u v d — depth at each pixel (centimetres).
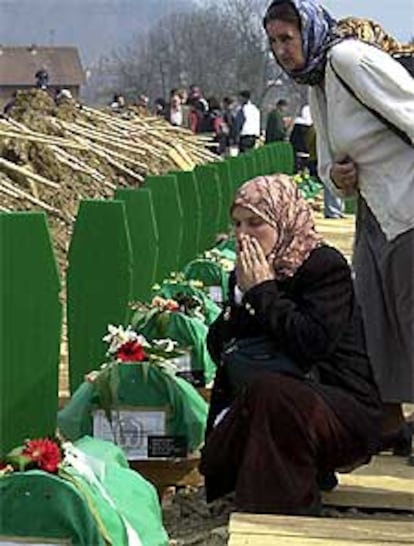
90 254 692
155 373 605
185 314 747
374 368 632
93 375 617
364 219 640
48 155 1662
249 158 2023
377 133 612
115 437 605
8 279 570
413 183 610
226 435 563
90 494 454
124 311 693
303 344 560
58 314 579
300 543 525
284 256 569
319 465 566
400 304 621
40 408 581
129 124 2306
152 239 820
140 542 462
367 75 604
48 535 448
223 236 1404
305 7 614
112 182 1867
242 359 573
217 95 5219
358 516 619
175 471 613
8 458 460
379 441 577
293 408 552
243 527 535
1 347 569
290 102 4288
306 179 2464
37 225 570
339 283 567
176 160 2253
